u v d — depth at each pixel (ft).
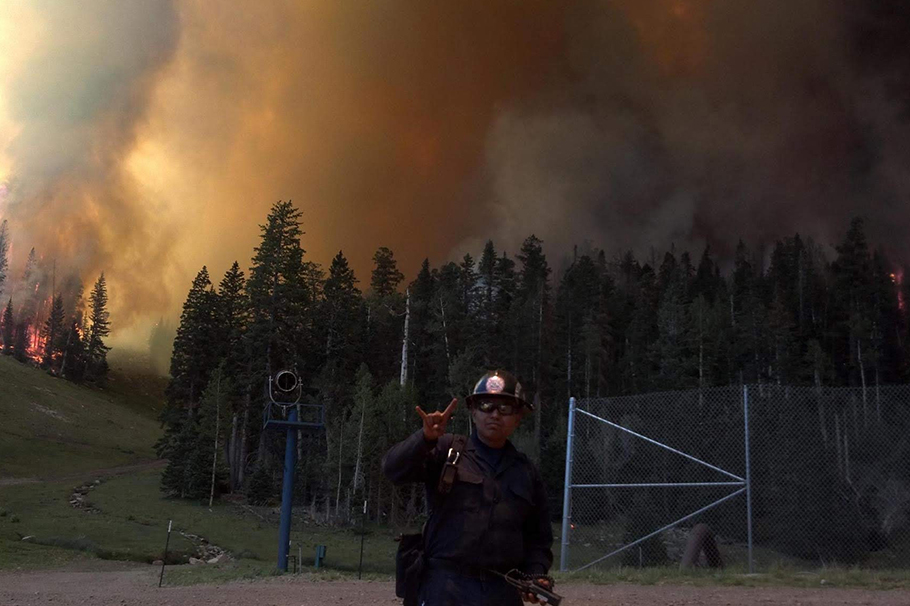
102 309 624.59
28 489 230.68
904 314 353.51
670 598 32.17
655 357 313.53
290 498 70.85
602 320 339.77
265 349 279.90
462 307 344.28
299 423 72.64
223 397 249.55
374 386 301.84
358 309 337.72
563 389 321.73
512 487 10.94
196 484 223.10
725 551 53.57
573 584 38.34
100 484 252.42
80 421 405.18
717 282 470.39
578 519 52.95
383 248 371.35
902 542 53.62
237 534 170.91
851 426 57.72
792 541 55.21
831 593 32.37
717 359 312.29
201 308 336.08
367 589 42.27
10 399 396.98
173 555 127.65
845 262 367.04
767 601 30.37
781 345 311.68
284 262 288.10
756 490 57.21
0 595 48.57
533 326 331.57
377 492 215.51
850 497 55.88
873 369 324.60
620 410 55.67
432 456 10.97
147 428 453.58
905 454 55.06
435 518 10.90
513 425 11.14
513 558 10.79
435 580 10.65
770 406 59.26
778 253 451.53
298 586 46.34
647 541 48.52
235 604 36.86
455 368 257.75
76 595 47.65
